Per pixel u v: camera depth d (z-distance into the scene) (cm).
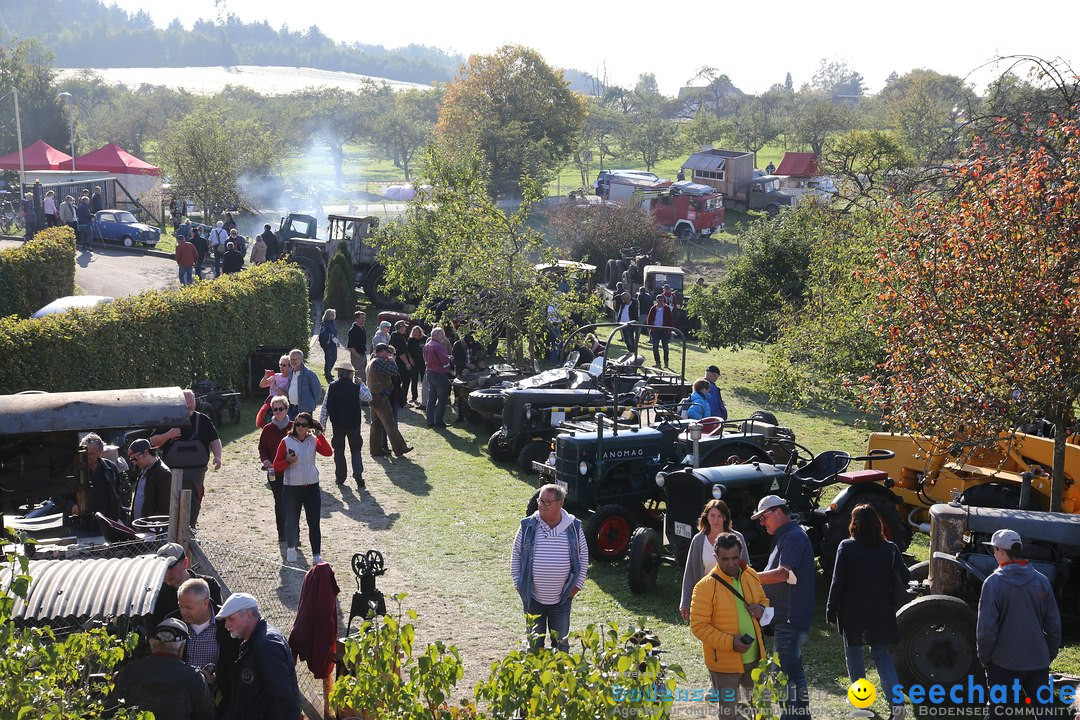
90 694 565
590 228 4444
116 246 3603
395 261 2509
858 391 1784
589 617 938
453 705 735
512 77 7975
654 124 9588
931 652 750
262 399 1933
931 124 6009
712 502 738
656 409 1251
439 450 1591
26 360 1360
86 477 971
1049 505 1098
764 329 2656
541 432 1516
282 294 2120
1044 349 934
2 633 457
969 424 971
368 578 770
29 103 6047
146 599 642
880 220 1981
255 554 1055
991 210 973
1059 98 1170
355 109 10638
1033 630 661
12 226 3756
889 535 1009
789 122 10369
